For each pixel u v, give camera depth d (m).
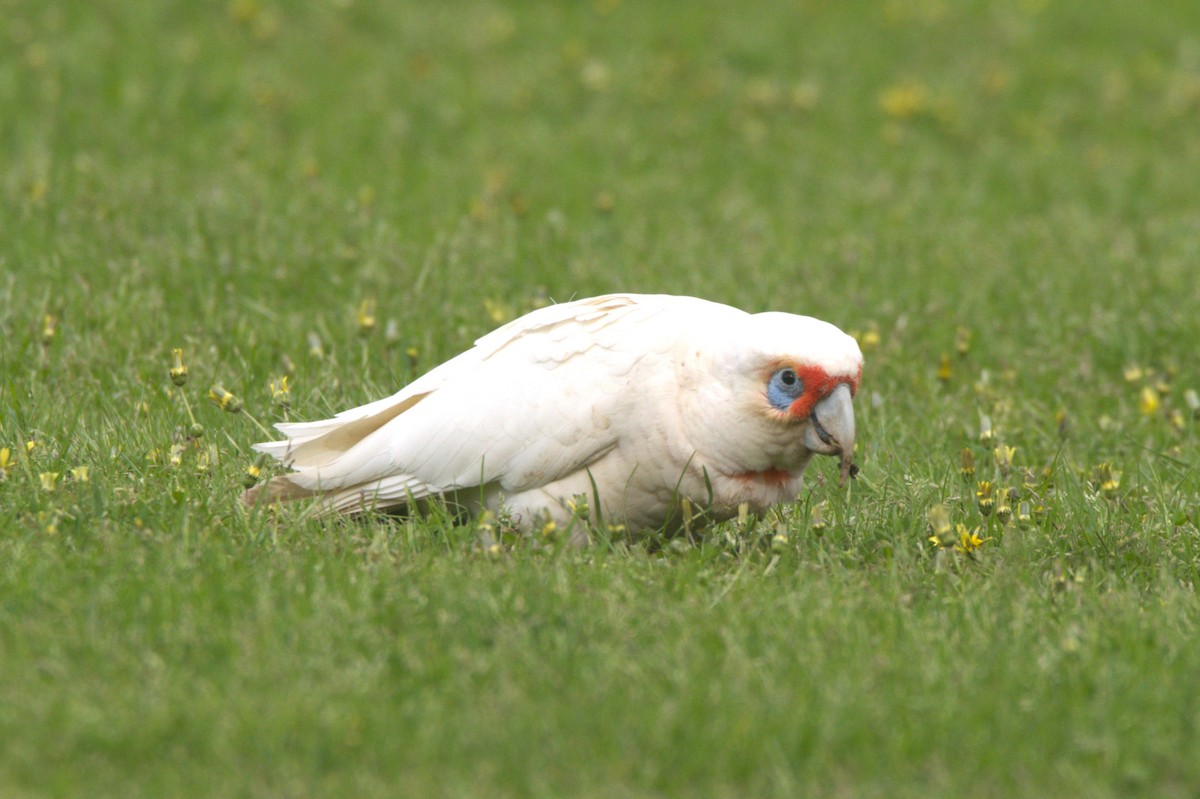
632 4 28.69
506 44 25.91
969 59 27.62
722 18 28.19
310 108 21.64
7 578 7.74
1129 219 19.92
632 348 8.86
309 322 13.16
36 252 14.38
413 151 20.62
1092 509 9.95
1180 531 9.78
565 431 8.86
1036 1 31.02
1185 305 15.26
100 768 6.29
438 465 9.02
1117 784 6.61
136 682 6.91
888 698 7.06
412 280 14.43
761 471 8.87
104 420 10.48
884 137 23.25
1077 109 25.59
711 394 8.62
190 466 9.61
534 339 9.10
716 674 7.27
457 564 8.37
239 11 24.80
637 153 21.30
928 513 9.34
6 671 6.87
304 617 7.56
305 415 11.02
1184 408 13.22
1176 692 7.22
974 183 21.44
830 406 8.47
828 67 26.44
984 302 15.39
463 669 7.21
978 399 12.74
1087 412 12.80
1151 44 29.39
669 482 8.89
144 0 24.67
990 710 7.00
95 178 17.14
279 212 16.45
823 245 17.42
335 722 6.57
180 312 13.44
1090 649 7.68
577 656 7.36
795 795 6.38
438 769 6.43
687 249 16.72
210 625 7.41
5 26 22.72
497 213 17.70
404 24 26.05
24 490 9.01
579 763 6.49
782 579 8.51
